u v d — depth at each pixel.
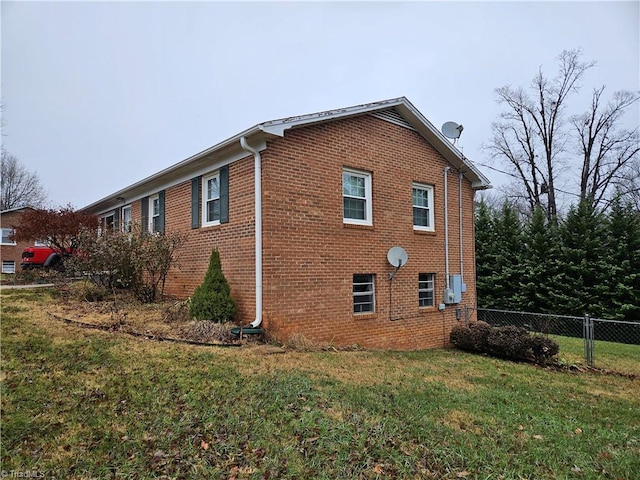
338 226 9.07
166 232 11.38
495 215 19.78
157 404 4.34
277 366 5.97
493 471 3.41
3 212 24.19
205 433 3.80
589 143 23.72
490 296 18.22
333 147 9.10
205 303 8.12
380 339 9.73
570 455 3.80
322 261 8.71
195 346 6.73
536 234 17.11
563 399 5.81
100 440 3.61
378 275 9.82
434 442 3.87
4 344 6.07
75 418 3.96
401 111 10.66
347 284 9.13
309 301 8.43
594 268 15.70
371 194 9.87
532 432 4.33
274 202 8.00
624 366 8.74
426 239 11.18
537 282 16.91
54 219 14.34
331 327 8.76
